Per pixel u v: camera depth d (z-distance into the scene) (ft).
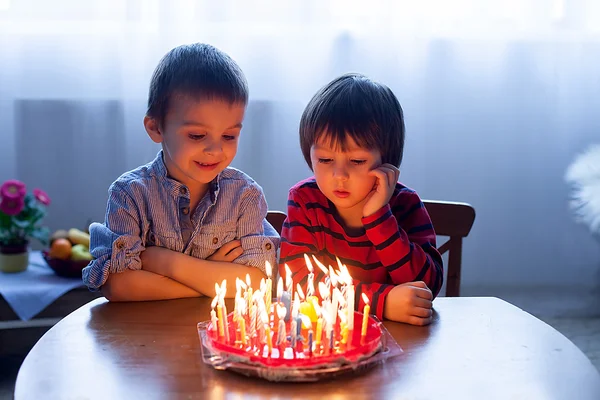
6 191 7.29
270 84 8.87
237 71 4.04
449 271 4.91
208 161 3.97
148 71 8.60
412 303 3.57
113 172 8.77
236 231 4.40
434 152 9.41
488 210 9.68
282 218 4.83
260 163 9.06
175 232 4.27
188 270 4.03
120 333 3.38
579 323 9.00
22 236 7.52
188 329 3.44
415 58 9.09
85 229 8.49
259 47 8.79
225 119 3.92
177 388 2.77
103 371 2.93
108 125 8.68
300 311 3.40
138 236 4.17
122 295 3.93
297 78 8.90
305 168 9.11
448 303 3.88
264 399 2.68
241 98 3.99
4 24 8.38
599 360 7.86
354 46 8.94
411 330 3.45
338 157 3.89
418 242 4.25
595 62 9.45
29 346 7.74
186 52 4.01
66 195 8.77
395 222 4.02
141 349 3.17
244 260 4.19
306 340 3.15
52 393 2.72
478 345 3.24
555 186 9.69
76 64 8.53
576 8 9.36
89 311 3.73
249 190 4.45
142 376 2.88
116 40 8.52
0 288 6.86
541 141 9.57
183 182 4.29
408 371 2.94
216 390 2.75
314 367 2.84
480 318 3.63
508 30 9.29
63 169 8.71
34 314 6.70
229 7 8.65
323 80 8.92
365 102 3.88
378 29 8.93
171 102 3.93
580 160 9.29
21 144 8.61
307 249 4.18
